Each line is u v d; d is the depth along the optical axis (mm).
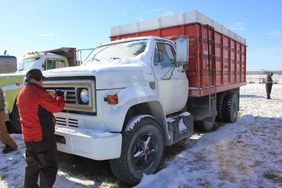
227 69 7809
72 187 3758
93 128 3613
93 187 3748
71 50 9469
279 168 4203
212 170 4133
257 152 5000
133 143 3703
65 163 4664
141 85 4051
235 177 3875
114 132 3533
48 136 3277
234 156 4781
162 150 4258
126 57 4676
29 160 3430
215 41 6691
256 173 4012
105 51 5141
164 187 3631
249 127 7293
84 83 3564
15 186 3848
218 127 7500
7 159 4941
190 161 4539
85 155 3389
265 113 9758
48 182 3338
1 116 5180
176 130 4801
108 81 3570
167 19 5895
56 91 3633
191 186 3625
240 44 9156
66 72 3734
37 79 3291
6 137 5238
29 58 8992
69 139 3533
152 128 4000
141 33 6320
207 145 5520
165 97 4688
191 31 5570
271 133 6477
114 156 3389
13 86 6961
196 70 5562
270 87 15555
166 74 4766
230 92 8320
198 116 6270
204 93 5844
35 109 3182
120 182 3875
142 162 3973
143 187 3576
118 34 6727
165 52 5008
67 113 3809
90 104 3521
